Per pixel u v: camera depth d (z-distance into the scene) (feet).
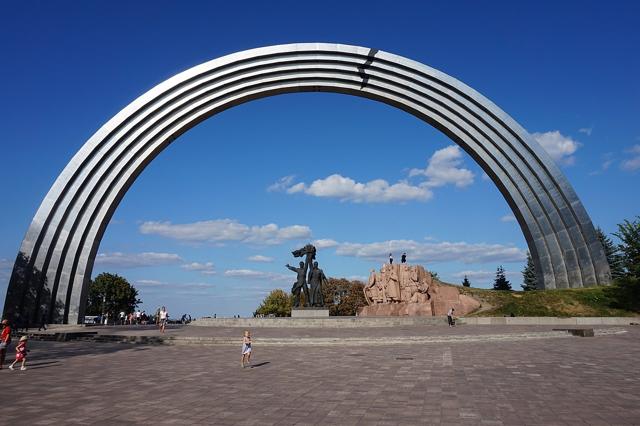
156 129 156.97
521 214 157.58
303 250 132.26
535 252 156.97
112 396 35.22
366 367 48.16
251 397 34.19
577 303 131.85
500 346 68.80
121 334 92.43
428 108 163.94
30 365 53.83
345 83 165.58
